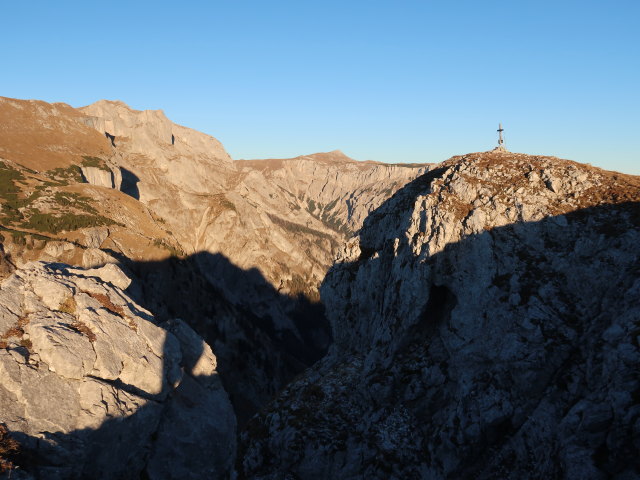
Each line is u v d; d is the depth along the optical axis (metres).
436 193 50.41
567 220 42.78
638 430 25.47
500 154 55.66
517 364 36.66
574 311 37.97
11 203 101.06
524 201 45.19
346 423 46.41
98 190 131.12
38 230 92.94
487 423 36.25
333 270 63.78
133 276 98.62
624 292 35.34
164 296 106.25
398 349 46.75
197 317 112.38
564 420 29.36
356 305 59.88
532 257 42.25
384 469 40.22
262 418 52.78
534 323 37.97
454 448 37.06
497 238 43.81
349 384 51.47
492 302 41.12
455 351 41.34
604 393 28.67
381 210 63.09
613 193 43.50
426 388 42.66
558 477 28.27
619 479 25.44
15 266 79.00
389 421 42.97
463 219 45.69
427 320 46.75
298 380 58.69
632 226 39.16
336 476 43.03
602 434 27.36
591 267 38.91
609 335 31.67
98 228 104.50
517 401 36.25
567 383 33.94
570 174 46.91
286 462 45.72
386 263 55.16
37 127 161.00
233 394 105.25
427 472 38.31
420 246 46.94
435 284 45.06
